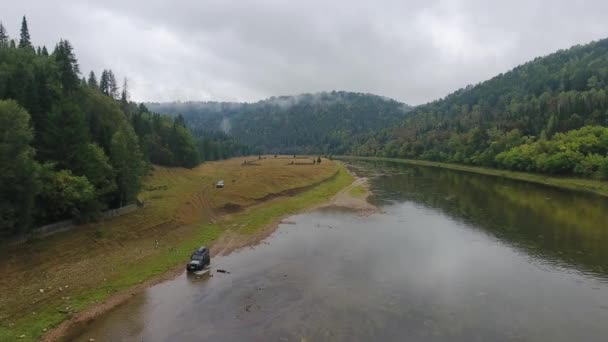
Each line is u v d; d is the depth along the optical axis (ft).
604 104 417.49
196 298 106.01
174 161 428.97
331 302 101.96
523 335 84.94
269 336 85.25
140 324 91.76
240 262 135.95
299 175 352.90
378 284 113.91
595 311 96.12
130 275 122.01
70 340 84.58
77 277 115.96
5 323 88.07
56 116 150.92
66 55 276.21
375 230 177.88
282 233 175.73
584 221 185.37
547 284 113.09
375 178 383.45
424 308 98.12
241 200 239.71
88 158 155.12
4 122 112.88
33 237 124.26
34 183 119.24
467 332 86.17
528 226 178.29
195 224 187.52
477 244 152.56
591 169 295.07
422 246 151.53
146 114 506.48
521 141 423.64
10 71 204.33
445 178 379.76
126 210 175.83
